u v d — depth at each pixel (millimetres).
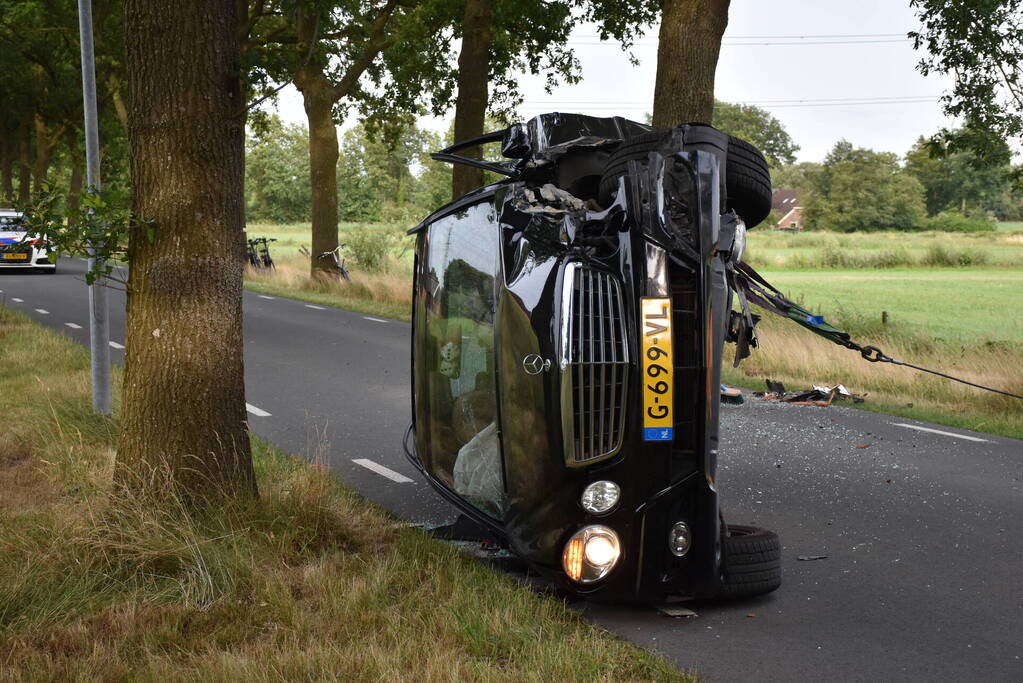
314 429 9547
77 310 19828
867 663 4410
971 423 10680
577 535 4543
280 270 29797
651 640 4613
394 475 7797
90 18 8375
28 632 4285
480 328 5363
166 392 5840
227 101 5922
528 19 21719
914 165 123312
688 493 4613
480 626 4418
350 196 115500
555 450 4527
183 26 5727
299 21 25516
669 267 4582
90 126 8422
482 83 21000
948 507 7168
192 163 5828
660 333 4492
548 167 5844
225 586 4852
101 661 4012
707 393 4535
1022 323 25891
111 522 5426
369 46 26141
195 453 5859
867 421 10648
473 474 5418
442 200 93562
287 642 4266
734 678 4211
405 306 22516
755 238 78312
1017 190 15844
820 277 45719
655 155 4605
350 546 5645
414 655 4133
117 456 6027
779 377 13922
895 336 17172
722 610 5059
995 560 5973
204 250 5867
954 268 52656
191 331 5852
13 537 5281
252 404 10859
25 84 45281
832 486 7750
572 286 4590
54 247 5730
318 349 15438
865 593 5375
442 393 6004
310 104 26531
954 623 4941
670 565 4664
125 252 5961
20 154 58344
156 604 4633
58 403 9172
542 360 4570
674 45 12969
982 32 14102
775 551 5227
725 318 4648
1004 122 14773
